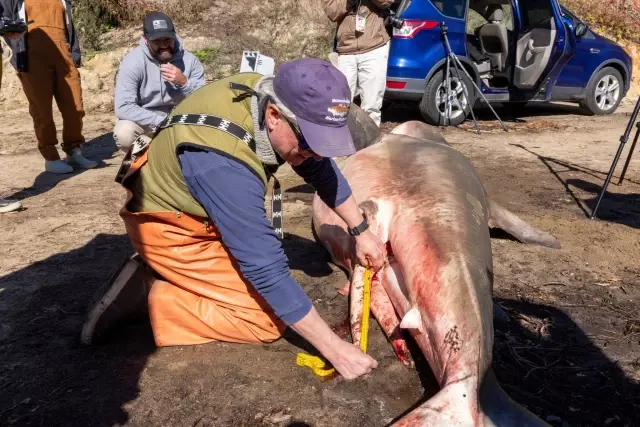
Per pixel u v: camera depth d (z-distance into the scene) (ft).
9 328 11.62
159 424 9.04
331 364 9.17
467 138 28.66
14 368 10.35
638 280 13.65
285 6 42.34
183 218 9.81
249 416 9.16
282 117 7.91
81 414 9.23
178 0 42.11
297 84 7.61
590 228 16.60
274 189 9.68
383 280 10.99
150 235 10.09
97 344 11.02
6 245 15.84
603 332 11.57
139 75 16.94
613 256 14.83
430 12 29.86
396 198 11.35
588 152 25.93
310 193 19.98
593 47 35.45
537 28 32.73
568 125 32.63
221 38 40.01
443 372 8.52
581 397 9.72
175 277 10.41
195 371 10.16
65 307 12.38
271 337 10.73
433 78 30.68
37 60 22.03
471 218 10.58
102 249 15.42
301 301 8.57
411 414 7.71
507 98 33.14
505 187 20.39
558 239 15.80
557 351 10.93
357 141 14.96
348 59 26.48
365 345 9.76
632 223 17.10
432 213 10.53
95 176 22.81
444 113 31.37
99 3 40.60
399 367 10.24
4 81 36.94
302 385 9.82
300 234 16.28
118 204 19.16
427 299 9.20
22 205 19.29
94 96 36.83
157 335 10.70
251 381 9.91
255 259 8.41
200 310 10.59
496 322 11.76
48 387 9.84
